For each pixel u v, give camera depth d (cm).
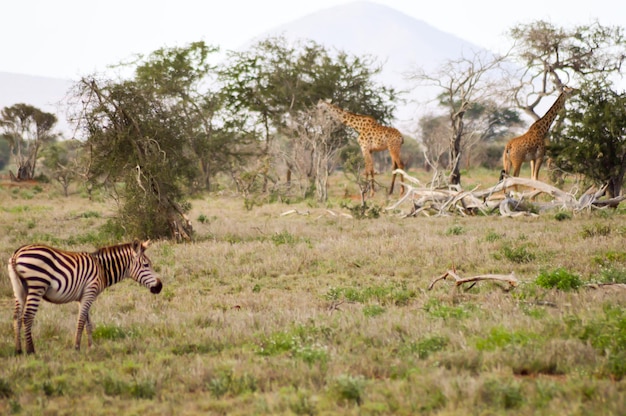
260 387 723
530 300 1146
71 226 2591
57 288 893
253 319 1049
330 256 1719
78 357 868
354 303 1211
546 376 740
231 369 763
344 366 774
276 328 988
